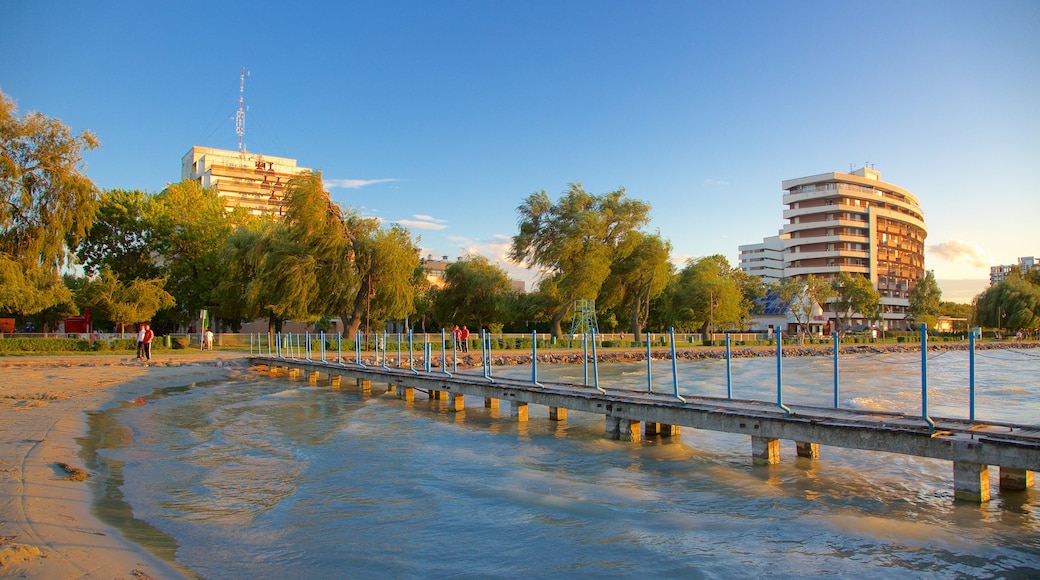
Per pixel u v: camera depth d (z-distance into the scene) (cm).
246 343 5306
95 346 4331
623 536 783
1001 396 2633
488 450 1370
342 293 4788
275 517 852
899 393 2725
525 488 1018
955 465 966
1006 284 9569
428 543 755
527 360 4997
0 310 3722
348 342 4791
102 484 990
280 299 4434
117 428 1560
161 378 3045
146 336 3722
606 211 6012
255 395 2478
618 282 6291
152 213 5916
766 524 839
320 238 4572
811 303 8981
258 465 1180
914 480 1100
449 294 6881
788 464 1232
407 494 980
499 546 744
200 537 760
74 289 5525
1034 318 9319
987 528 825
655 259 6162
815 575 659
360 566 677
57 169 3834
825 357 6906
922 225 14138
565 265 5806
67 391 2331
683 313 7231
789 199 12838
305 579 637
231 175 12225
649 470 1191
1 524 720
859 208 12462
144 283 4653
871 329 10481
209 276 5984
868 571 672
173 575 620
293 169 13325
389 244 4778
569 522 840
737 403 1414
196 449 1333
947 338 10044
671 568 675
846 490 1036
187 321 6272
